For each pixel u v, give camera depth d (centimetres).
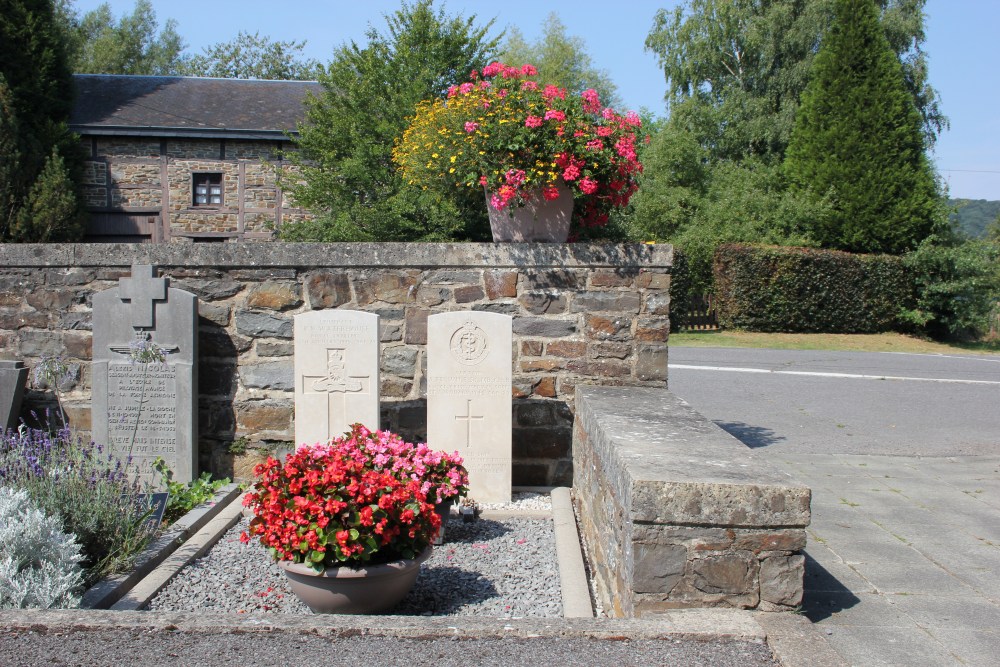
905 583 459
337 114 1806
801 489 295
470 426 580
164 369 611
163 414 613
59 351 657
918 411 1070
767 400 1138
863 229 2266
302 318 582
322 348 583
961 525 579
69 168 1972
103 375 614
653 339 635
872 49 2295
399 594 393
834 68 2341
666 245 629
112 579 416
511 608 404
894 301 2139
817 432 930
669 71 3272
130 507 469
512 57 3256
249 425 645
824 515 602
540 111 612
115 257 645
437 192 728
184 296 610
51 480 459
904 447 857
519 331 639
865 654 364
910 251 2238
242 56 4531
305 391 586
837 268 2067
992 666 353
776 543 299
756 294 2055
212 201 2062
